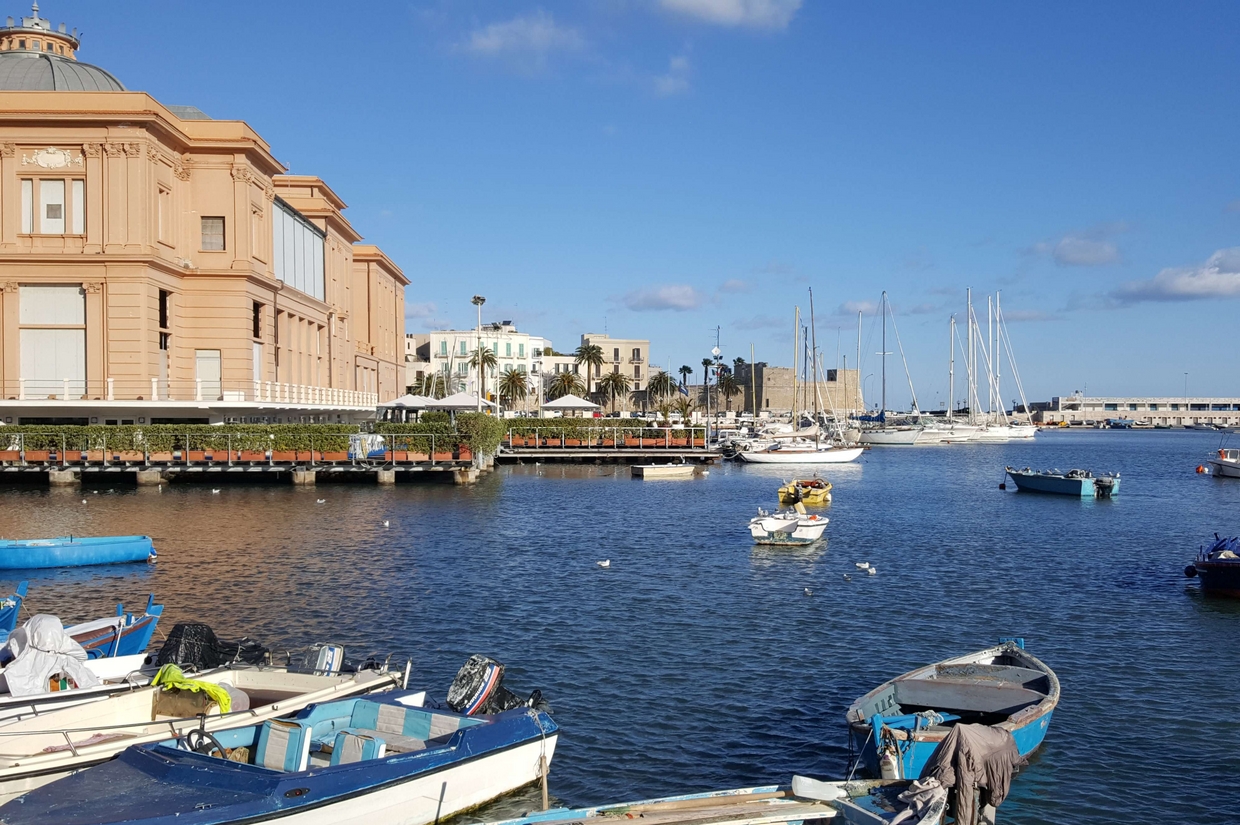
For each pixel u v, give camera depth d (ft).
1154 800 54.34
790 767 57.41
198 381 225.35
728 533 153.79
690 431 329.31
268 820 41.65
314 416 296.51
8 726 49.70
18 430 205.05
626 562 124.36
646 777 55.88
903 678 63.82
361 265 393.29
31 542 113.60
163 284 223.51
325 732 53.47
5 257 211.82
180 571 112.78
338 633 84.89
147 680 57.26
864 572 119.24
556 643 82.74
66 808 41.29
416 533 146.10
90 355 215.31
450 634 85.15
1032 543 147.84
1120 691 72.23
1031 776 57.11
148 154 217.56
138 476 210.38
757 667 76.59
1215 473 312.09
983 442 570.87
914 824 43.80
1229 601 103.30
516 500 200.03
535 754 53.88
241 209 237.66
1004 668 65.72
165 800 42.04
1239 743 62.34
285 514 165.78
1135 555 136.05
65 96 215.31
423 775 47.50
